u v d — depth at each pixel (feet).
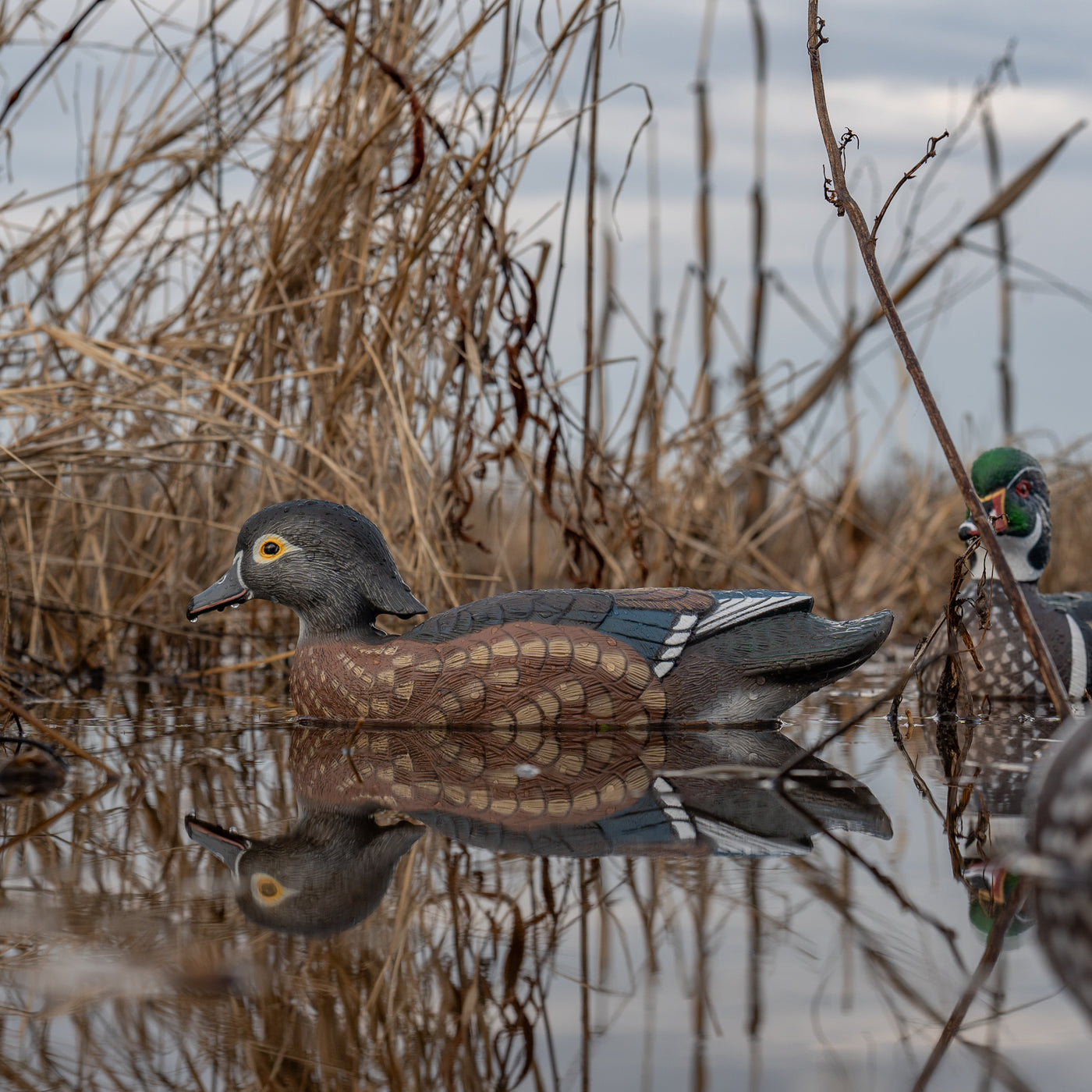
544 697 12.51
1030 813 8.12
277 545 13.21
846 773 10.57
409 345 16.71
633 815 8.95
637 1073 4.95
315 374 17.25
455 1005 5.61
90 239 17.90
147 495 19.99
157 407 14.74
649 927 6.53
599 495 17.81
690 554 21.27
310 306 17.67
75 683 16.42
